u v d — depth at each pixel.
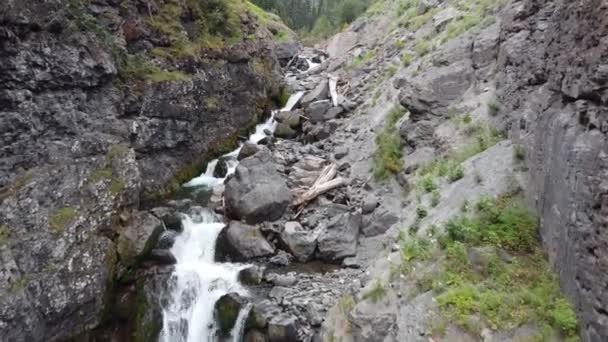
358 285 10.84
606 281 6.24
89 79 14.36
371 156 16.88
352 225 13.90
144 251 12.95
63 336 10.75
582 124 7.52
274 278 12.50
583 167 7.03
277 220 14.92
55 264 10.79
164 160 17.25
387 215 13.80
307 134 20.97
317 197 15.62
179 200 16.31
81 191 12.41
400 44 24.59
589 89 6.92
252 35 24.45
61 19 13.36
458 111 14.68
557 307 7.52
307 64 34.84
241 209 14.92
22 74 12.02
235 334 11.31
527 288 8.30
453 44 17.02
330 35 48.88
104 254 11.92
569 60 8.17
